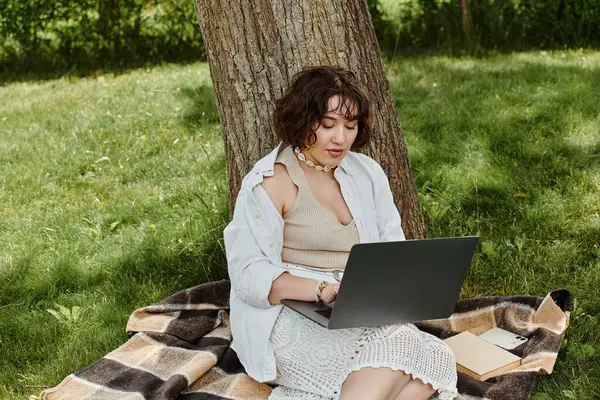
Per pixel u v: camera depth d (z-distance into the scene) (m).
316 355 2.73
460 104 6.47
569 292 3.47
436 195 4.76
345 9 3.35
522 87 6.86
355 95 2.71
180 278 4.01
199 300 3.68
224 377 3.11
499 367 3.07
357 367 2.59
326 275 2.89
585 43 9.24
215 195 4.89
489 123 5.96
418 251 2.53
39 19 9.95
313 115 2.70
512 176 4.96
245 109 3.43
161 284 3.96
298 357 2.77
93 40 10.13
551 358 3.06
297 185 2.88
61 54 10.15
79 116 6.96
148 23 10.38
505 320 3.45
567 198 4.61
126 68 9.84
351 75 2.78
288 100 2.76
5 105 7.86
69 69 9.95
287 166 2.89
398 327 2.71
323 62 3.35
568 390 2.93
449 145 5.62
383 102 3.57
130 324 3.49
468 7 9.45
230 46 3.36
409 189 3.76
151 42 10.38
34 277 4.02
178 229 4.50
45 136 6.43
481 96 6.69
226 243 2.93
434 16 9.78
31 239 4.48
